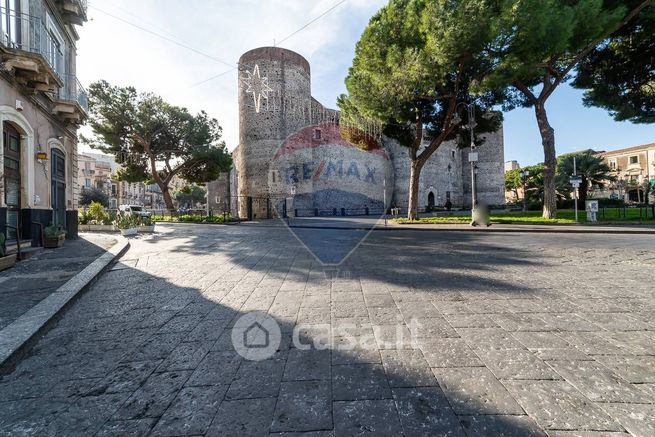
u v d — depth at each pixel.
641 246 7.54
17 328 2.88
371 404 1.68
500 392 1.75
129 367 2.23
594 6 12.41
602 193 47.19
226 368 2.14
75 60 11.70
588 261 5.70
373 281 4.45
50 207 9.41
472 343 2.40
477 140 18.64
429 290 3.92
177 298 3.92
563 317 2.91
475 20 11.36
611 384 1.81
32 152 8.35
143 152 28.50
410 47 13.48
